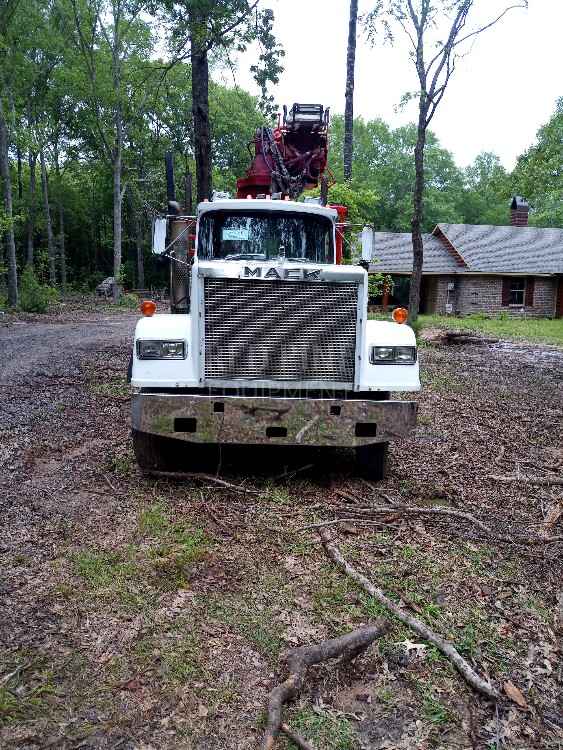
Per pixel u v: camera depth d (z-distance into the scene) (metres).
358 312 5.26
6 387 9.97
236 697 3.01
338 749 2.76
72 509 5.05
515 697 3.09
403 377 5.38
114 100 32.66
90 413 8.32
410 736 2.85
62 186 47.38
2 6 25.52
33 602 3.70
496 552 4.58
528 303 32.06
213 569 4.18
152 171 43.78
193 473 5.85
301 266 5.32
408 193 57.19
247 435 5.24
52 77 35.41
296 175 11.89
